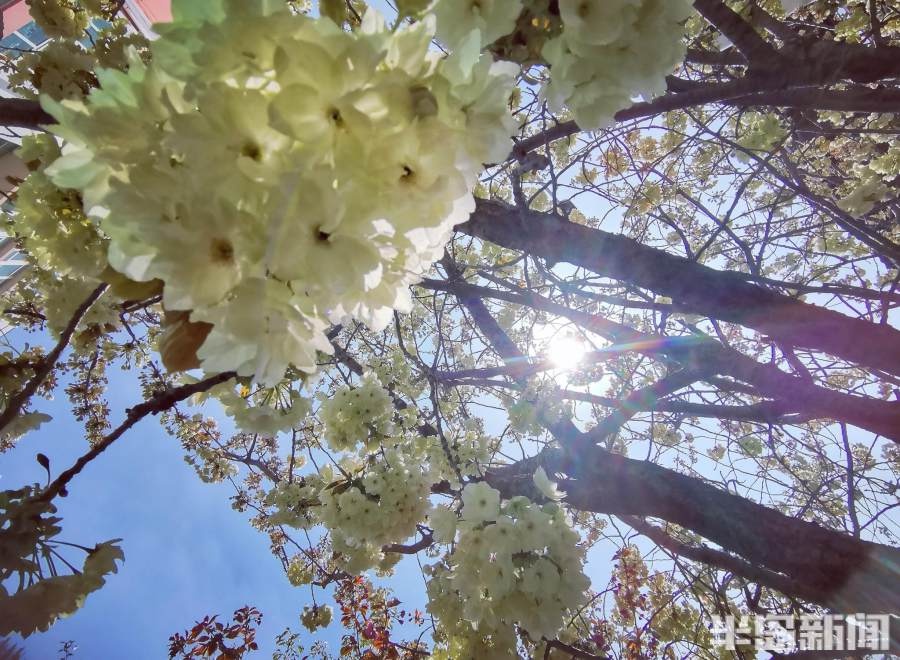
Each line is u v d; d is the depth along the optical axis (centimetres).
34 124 197
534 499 250
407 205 70
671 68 108
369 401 348
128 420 149
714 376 343
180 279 69
